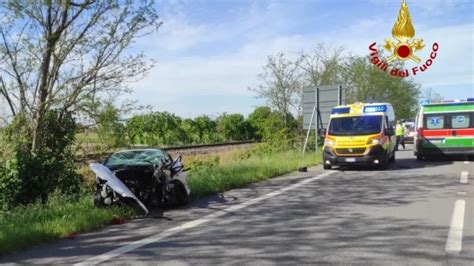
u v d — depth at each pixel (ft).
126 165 35.68
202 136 152.97
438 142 71.10
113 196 33.47
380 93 158.30
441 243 23.62
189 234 26.78
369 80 152.87
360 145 59.26
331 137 61.82
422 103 72.79
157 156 38.22
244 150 90.02
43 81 40.47
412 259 20.98
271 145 89.66
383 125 61.87
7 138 40.47
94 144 44.39
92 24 40.14
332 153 60.70
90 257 22.61
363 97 152.46
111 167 35.68
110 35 40.34
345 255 21.79
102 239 26.27
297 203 36.06
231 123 160.35
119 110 44.52
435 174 53.98
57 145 41.39
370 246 23.24
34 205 33.47
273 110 98.43
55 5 38.78
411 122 139.95
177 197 36.14
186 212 33.73
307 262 20.83
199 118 154.92
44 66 40.29
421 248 22.74
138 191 34.94
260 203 36.47
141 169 35.01
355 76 148.97
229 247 23.66
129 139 46.09
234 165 56.80
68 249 24.25
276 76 101.30
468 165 63.72
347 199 37.47
